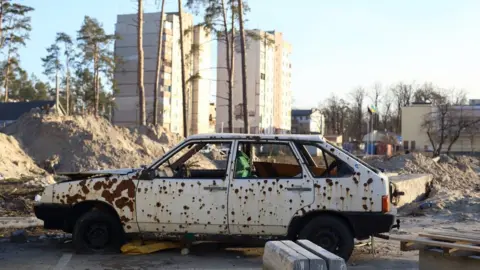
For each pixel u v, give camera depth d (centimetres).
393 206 803
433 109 8062
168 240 826
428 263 686
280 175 891
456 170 2864
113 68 7431
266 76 10669
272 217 771
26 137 2917
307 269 409
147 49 9025
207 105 9788
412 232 1068
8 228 1084
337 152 796
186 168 858
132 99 9025
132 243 842
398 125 10625
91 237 826
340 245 763
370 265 787
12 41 5856
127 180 810
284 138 809
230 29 4194
